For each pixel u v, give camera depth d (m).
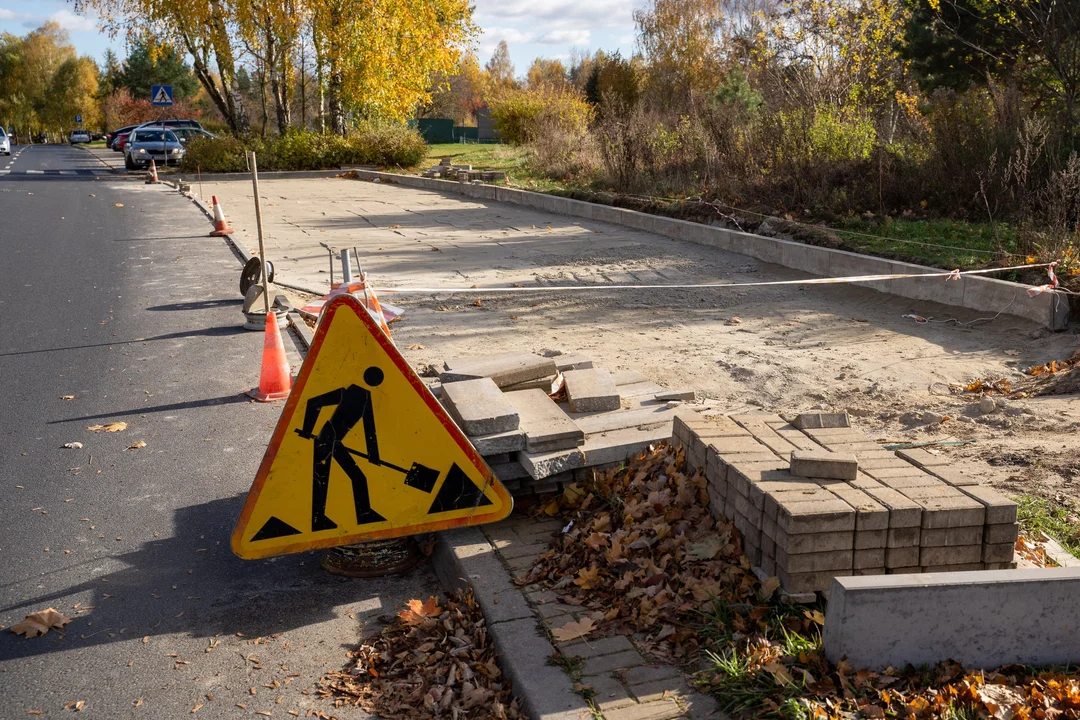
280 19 33.66
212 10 33.69
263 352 8.59
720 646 3.75
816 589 3.85
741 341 9.37
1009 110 14.15
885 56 20.98
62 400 7.87
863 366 8.33
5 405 7.73
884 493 3.99
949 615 3.41
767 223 14.71
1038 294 9.18
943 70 20.53
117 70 88.94
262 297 10.14
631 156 21.09
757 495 4.08
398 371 4.67
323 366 4.58
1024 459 5.76
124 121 82.00
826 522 3.79
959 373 8.04
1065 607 3.44
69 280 13.11
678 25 44.09
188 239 17.22
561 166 25.53
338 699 3.83
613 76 43.75
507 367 6.12
